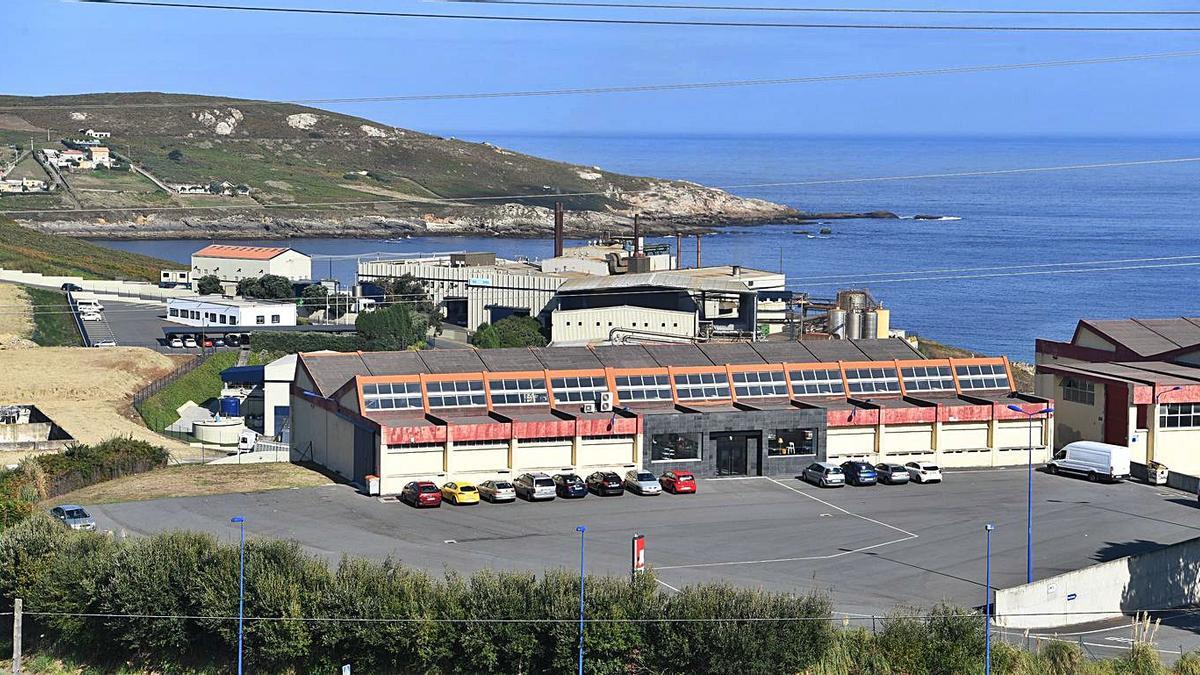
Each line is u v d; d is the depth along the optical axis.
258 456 108.69
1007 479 101.69
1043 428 107.19
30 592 64.19
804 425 101.00
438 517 86.25
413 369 104.69
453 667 59.69
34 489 88.62
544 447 95.50
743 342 116.00
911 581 74.50
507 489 90.75
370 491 91.50
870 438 103.75
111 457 98.69
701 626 58.97
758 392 107.00
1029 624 69.12
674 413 99.69
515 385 101.62
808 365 109.38
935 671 60.34
